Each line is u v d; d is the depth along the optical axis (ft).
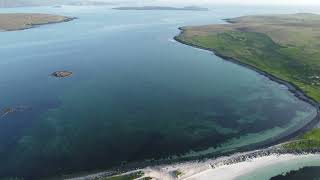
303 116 340.39
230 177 230.89
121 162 257.14
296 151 264.93
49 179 238.07
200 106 366.43
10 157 264.72
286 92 412.98
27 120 328.49
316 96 392.27
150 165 251.19
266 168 241.96
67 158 263.29
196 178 229.25
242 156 257.75
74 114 342.03
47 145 281.95
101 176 237.25
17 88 421.18
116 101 378.53
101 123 322.14
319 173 236.43
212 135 299.99
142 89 419.95
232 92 411.34
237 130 310.04
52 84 438.40
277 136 296.51
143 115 341.62
